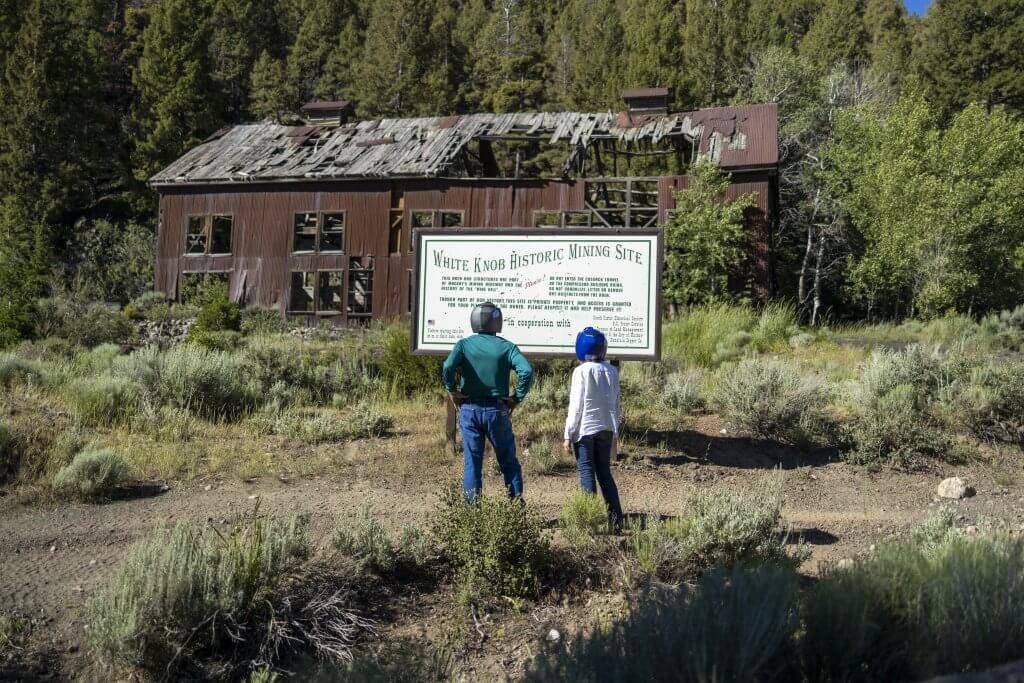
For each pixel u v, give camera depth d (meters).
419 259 8.77
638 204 31.00
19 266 17.78
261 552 4.96
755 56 45.28
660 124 28.64
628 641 3.54
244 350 14.99
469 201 28.14
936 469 8.08
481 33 82.75
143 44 67.12
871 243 32.09
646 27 54.47
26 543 5.91
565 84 73.00
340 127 33.28
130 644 4.43
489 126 30.53
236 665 4.55
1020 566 3.70
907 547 4.12
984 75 48.75
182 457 8.13
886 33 64.94
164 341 18.88
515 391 5.91
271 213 30.08
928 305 29.22
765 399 9.06
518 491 5.96
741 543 5.12
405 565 5.49
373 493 7.21
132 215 52.72
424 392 12.07
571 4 89.38
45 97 48.72
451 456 8.41
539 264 8.59
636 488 7.38
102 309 19.23
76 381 10.37
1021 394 9.09
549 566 5.37
